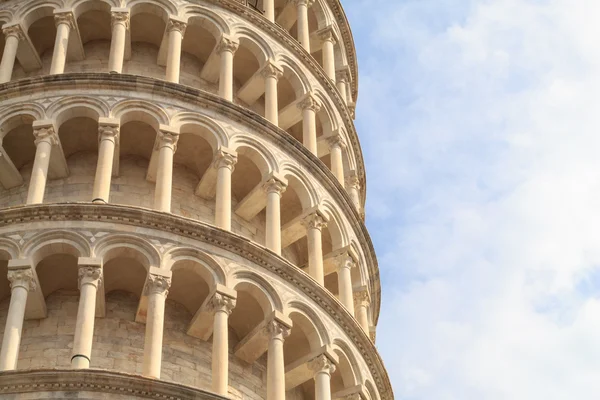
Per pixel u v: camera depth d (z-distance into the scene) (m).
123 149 42.94
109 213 37.69
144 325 37.81
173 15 46.50
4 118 41.72
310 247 42.97
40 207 37.50
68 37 45.50
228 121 43.41
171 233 38.00
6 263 37.47
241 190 44.62
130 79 42.66
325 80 50.59
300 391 41.44
